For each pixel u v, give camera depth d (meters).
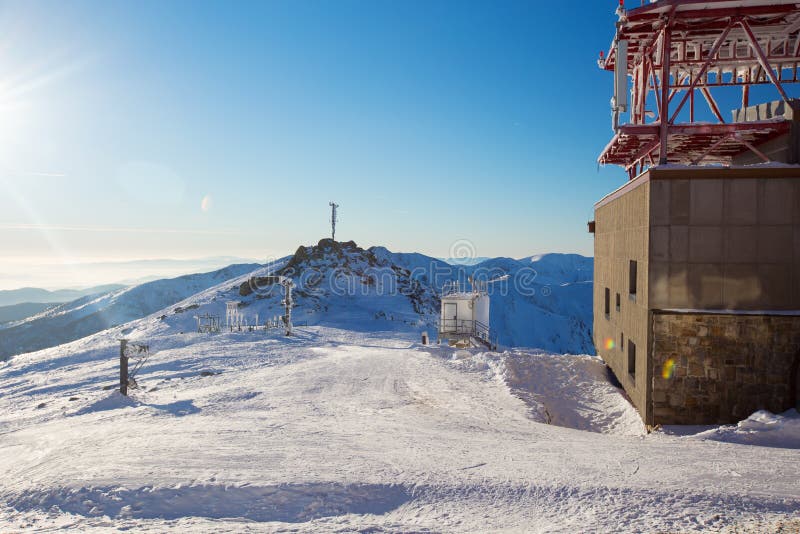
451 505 7.99
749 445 11.98
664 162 17.11
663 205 15.29
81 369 37.41
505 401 18.44
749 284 14.86
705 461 10.13
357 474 9.32
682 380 15.20
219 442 11.91
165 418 16.66
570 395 20.00
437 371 24.95
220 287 98.06
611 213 22.48
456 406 17.50
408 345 44.56
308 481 8.86
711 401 15.04
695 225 15.10
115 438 12.87
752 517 7.16
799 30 19.44
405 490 8.57
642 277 16.33
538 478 9.04
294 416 15.80
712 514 7.27
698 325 15.10
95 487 8.59
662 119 17.12
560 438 12.75
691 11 16.67
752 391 14.79
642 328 16.23
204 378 27.28
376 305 76.88
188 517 7.65
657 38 18.28
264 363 33.31
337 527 7.14
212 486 8.58
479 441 12.23
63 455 11.11
